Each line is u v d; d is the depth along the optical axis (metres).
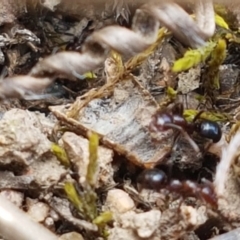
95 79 0.07
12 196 0.06
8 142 0.06
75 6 0.07
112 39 0.06
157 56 0.07
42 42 0.07
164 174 0.06
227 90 0.07
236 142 0.06
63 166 0.06
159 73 0.07
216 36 0.07
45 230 0.06
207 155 0.07
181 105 0.07
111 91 0.07
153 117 0.07
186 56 0.07
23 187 0.06
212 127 0.07
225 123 0.07
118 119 0.07
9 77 0.06
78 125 0.07
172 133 0.07
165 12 0.06
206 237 0.06
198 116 0.07
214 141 0.07
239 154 0.06
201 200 0.06
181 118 0.07
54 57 0.06
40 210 0.06
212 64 0.07
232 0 0.07
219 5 0.07
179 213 0.06
